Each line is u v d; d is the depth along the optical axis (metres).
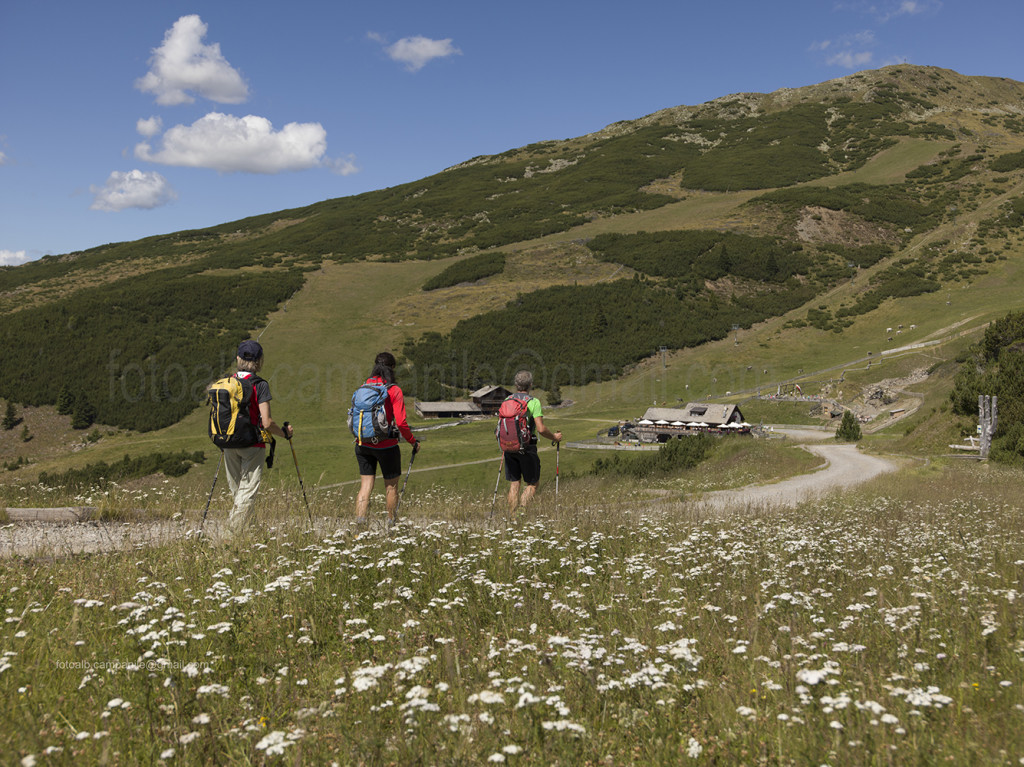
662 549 6.65
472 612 4.34
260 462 6.80
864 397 88.94
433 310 143.50
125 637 3.81
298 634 3.98
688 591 5.03
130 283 167.50
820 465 32.50
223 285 155.62
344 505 9.30
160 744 2.70
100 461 83.12
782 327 124.62
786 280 143.88
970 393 37.00
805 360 109.44
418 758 2.58
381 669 2.90
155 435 100.00
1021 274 127.94
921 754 2.61
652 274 149.00
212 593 4.41
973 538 8.08
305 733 2.66
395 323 138.38
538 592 4.77
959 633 4.00
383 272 170.38
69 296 161.88
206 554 5.60
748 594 4.95
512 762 2.55
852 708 2.92
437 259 178.00
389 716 2.98
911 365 93.75
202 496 10.44
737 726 2.89
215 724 2.87
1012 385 32.91
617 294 138.88
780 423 86.12
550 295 141.12
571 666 3.32
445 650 3.45
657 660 3.28
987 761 2.54
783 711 3.02
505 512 8.80
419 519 8.83
